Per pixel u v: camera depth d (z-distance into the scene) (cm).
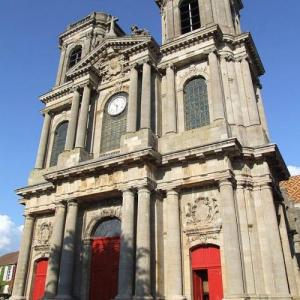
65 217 2581
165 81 2830
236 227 2052
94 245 2553
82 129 2831
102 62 3167
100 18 3909
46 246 2847
